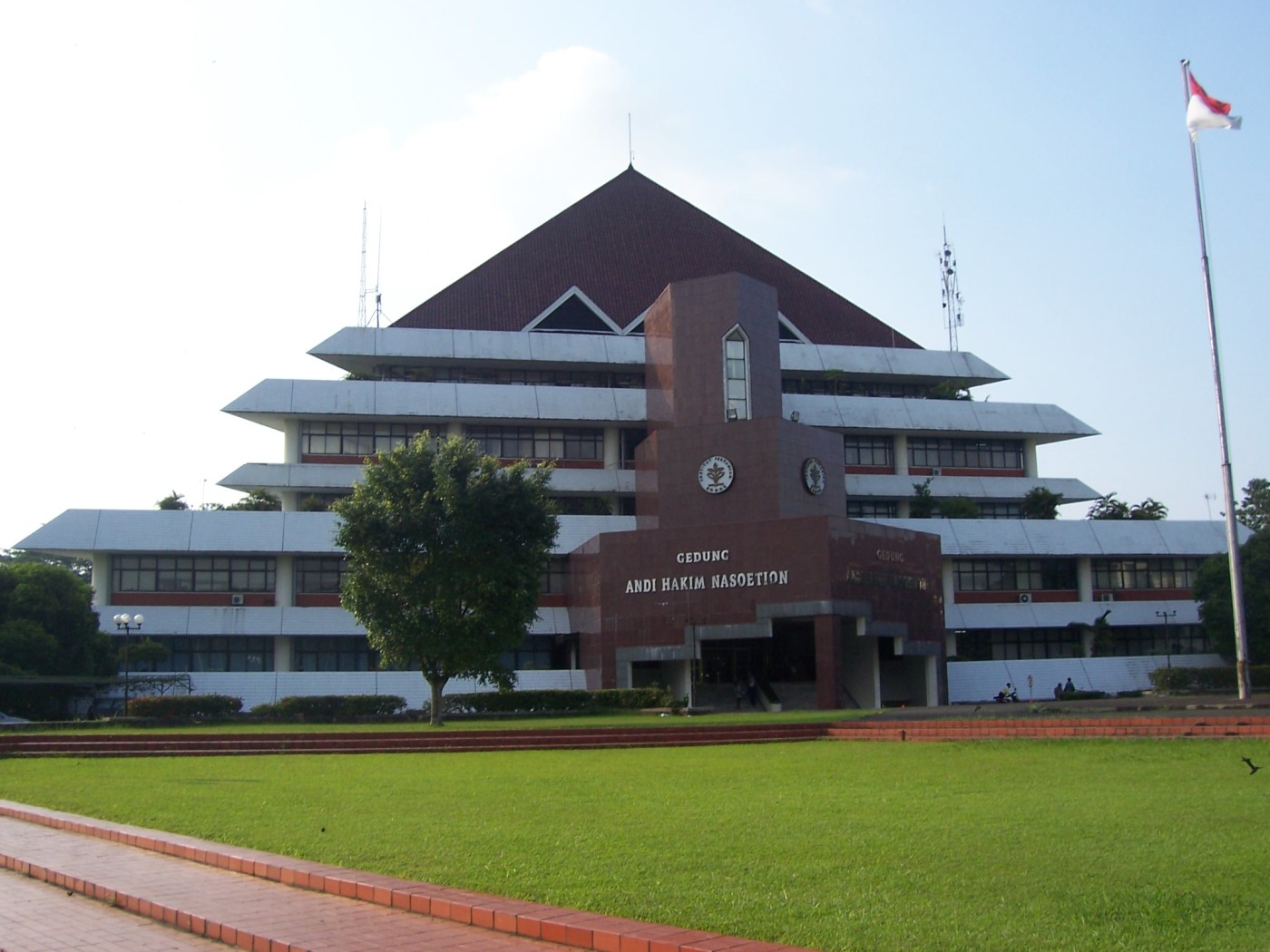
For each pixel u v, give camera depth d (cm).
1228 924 985
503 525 4638
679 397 6103
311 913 1155
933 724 3359
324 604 6762
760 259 8512
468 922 1104
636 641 5747
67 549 6375
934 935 967
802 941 964
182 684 5875
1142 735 2986
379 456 4750
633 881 1219
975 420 7906
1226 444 4006
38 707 5519
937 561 6300
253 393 7119
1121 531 7600
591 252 8238
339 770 2823
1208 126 4119
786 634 6084
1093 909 1044
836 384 8188
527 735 3656
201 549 6506
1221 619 6819
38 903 1291
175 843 1530
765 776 2377
